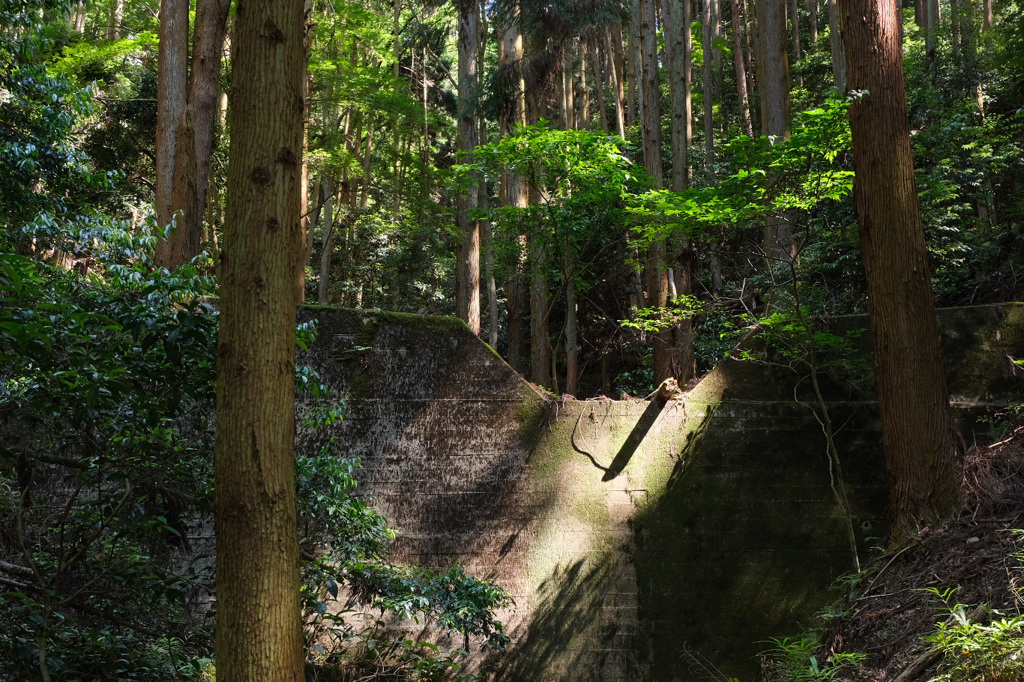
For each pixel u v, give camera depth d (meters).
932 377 6.68
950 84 14.52
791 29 27.58
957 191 11.54
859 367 8.09
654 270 10.31
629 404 8.18
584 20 13.34
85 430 4.58
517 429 8.07
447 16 17.31
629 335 14.21
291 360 3.28
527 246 10.62
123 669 4.63
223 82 15.76
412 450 7.98
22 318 3.73
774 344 8.32
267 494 3.10
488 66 21.02
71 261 8.40
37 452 5.02
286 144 3.33
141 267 4.61
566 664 7.67
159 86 9.52
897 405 6.70
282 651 3.01
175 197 8.91
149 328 4.14
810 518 7.96
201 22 9.20
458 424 8.05
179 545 6.88
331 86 15.15
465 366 8.12
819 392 7.42
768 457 8.07
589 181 9.48
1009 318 8.10
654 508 7.98
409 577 6.61
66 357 4.30
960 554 5.88
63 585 4.88
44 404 4.21
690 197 8.85
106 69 14.64
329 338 8.09
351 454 7.93
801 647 6.08
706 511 7.98
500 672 7.61
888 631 5.59
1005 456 6.83
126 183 15.07
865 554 7.84
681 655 7.70
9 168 6.45
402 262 21.59
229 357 3.18
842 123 7.66
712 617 7.77
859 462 8.03
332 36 14.91
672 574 7.86
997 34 14.02
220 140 16.05
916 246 6.83
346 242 22.33
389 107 14.88
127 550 5.24
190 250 8.86
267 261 3.23
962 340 8.15
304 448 7.90
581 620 7.77
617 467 8.05
